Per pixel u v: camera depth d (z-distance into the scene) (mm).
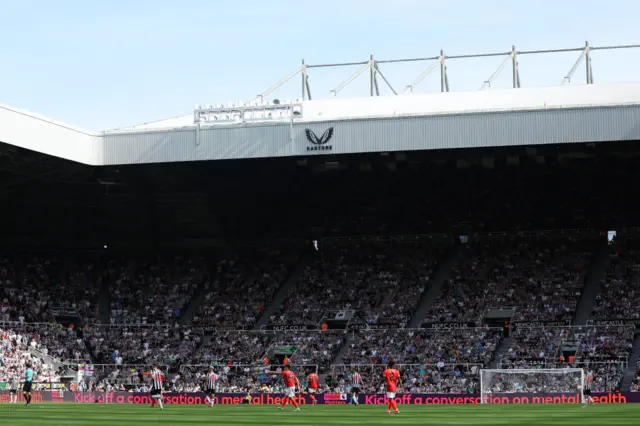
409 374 83188
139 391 79688
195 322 98750
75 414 48594
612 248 97500
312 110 91688
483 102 89250
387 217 102125
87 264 105875
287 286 101812
